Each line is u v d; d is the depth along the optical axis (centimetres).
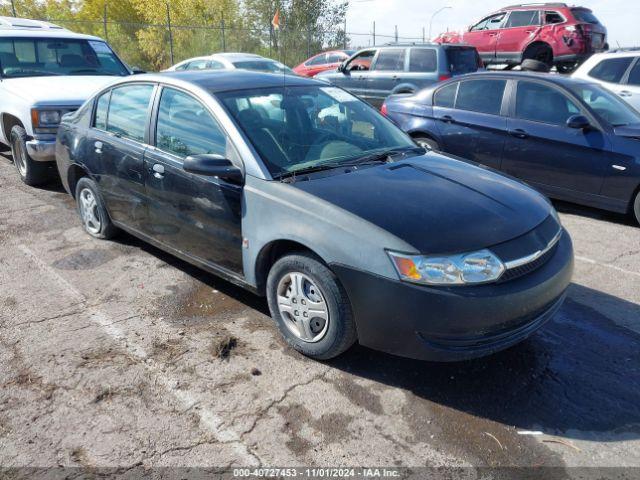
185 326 379
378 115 463
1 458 261
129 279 448
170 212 415
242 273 375
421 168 381
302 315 335
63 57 780
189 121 401
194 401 303
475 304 287
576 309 419
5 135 725
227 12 2584
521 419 295
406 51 1232
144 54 2578
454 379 327
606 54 979
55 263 476
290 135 385
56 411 293
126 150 446
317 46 2294
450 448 273
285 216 332
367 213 309
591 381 329
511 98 679
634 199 597
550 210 360
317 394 311
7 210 611
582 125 605
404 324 294
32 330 370
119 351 348
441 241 295
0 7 2414
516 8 1517
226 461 262
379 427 286
